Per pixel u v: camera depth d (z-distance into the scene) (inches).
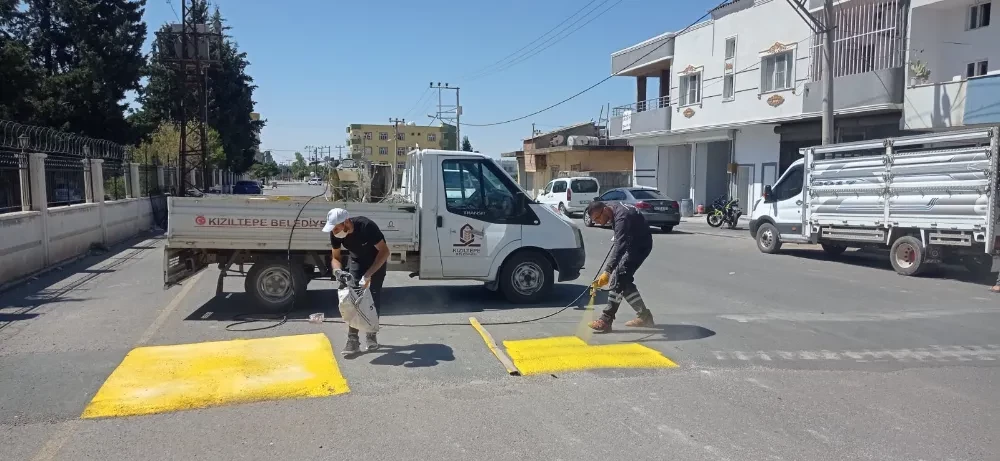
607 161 1649.9
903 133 758.5
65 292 375.6
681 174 1266.0
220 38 1549.0
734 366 232.4
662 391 205.3
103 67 1334.9
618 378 217.8
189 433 172.1
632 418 183.2
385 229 323.0
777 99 904.9
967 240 417.7
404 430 174.4
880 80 732.0
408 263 332.2
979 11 700.0
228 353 241.6
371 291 247.3
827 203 524.7
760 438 169.9
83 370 224.7
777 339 270.4
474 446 164.6
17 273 415.5
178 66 1365.7
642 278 442.6
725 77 1008.9
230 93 1934.1
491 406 191.8
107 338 267.7
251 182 1696.6
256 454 160.1
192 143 1434.5
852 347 259.4
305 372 219.5
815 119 866.1
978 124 637.9
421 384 210.7
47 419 181.3
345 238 243.6
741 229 890.1
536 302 344.2
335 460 156.9
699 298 367.2
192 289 383.9
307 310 322.3
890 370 229.8
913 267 450.6
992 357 247.0
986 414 187.5
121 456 158.9
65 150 549.6
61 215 497.7
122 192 722.8
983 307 344.5
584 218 937.5
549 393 203.0
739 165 1029.2
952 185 423.8
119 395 197.8
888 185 469.4
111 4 1401.3
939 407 192.9
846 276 455.5
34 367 228.1
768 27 918.4
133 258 537.0
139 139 1384.1
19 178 441.4
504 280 338.6
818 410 189.8
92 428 175.5
